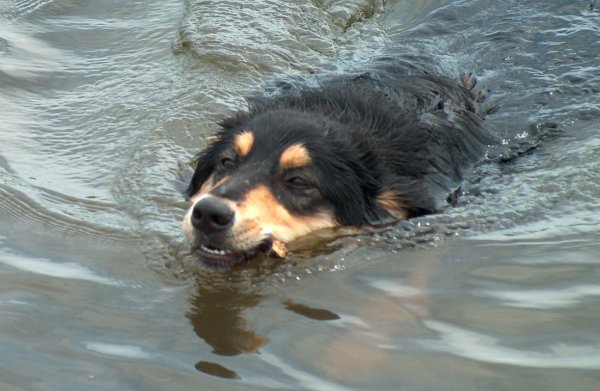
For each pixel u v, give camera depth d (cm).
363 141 1100
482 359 820
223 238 980
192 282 973
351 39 1648
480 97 1366
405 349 838
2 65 1562
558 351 829
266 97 1250
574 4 1633
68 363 822
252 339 860
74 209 1130
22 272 983
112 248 1042
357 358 826
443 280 962
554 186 1152
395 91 1259
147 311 914
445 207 1118
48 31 1706
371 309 911
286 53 1564
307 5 1714
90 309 914
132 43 1650
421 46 1554
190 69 1514
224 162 1093
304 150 1044
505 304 909
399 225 1082
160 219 1103
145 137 1316
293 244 1036
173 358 828
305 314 904
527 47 1518
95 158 1279
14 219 1107
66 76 1548
